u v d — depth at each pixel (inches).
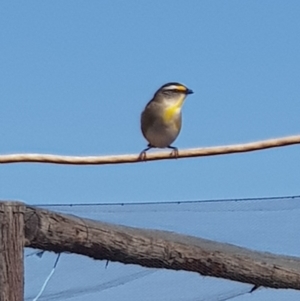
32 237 235.6
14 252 230.7
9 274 229.5
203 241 284.8
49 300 289.7
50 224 238.5
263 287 314.3
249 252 301.4
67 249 245.1
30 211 235.9
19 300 230.1
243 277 296.4
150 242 264.1
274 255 309.6
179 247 273.1
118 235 254.5
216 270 285.4
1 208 231.6
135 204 291.0
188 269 278.4
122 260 260.7
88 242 247.3
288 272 308.7
